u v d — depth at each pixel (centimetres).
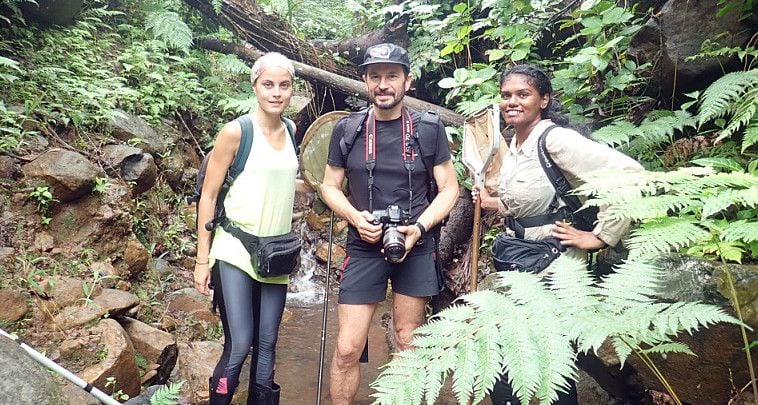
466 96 450
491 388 98
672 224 133
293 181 260
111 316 302
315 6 929
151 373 297
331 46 685
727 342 202
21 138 362
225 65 618
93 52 527
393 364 105
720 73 326
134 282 374
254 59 667
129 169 420
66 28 527
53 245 322
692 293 208
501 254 230
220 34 680
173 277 414
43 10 493
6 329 260
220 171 250
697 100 305
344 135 262
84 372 258
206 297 407
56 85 427
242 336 251
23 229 316
